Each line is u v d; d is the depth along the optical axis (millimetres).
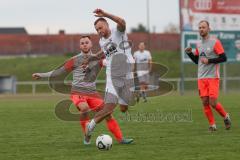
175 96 77312
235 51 87750
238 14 87312
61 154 26203
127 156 25188
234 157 24516
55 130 36625
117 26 27984
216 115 45438
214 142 29312
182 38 84000
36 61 147500
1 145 29625
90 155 25703
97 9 27328
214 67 34156
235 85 112625
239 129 35688
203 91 34594
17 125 40156
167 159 24250
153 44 163375
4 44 171125
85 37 29359
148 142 29766
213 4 85812
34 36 171000
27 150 27719
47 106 59125
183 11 84062
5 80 106750
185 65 113875
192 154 25438
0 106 59750
